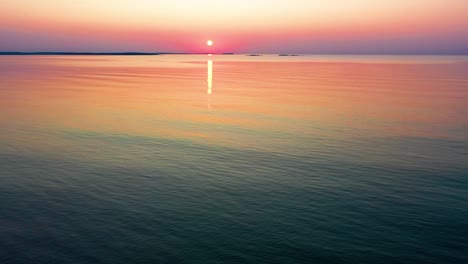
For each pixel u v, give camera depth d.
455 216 16.23
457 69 135.75
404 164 22.80
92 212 16.78
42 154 25.03
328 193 18.69
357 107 43.72
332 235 14.88
